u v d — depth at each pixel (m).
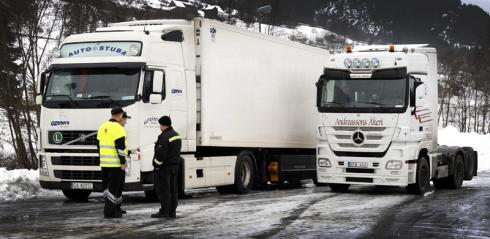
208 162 16.97
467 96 73.31
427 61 18.48
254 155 19.50
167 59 15.62
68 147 15.10
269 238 10.18
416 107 17.66
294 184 23.56
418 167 17.91
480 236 10.54
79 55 15.37
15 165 28.27
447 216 12.96
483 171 31.38
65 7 28.00
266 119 19.50
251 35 18.73
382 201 15.88
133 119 14.71
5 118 29.73
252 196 17.48
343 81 17.92
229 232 10.75
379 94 17.50
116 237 10.21
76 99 15.09
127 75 14.91
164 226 11.38
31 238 10.10
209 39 16.83
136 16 31.38
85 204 15.18
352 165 17.67
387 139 17.34
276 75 20.08
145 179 15.01
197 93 16.64
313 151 23.14
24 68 27.20
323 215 13.01
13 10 27.02
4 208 14.25
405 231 10.98
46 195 17.41
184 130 16.09
